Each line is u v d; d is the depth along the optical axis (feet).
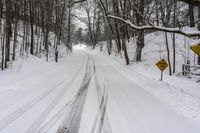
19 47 92.68
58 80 48.44
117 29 115.24
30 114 24.08
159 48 96.68
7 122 21.50
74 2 28.86
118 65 88.69
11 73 56.59
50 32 139.23
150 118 24.09
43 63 81.76
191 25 95.66
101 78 53.57
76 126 20.93
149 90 39.91
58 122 21.86
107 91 38.06
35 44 110.11
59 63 90.48
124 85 44.75
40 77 51.90
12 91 35.22
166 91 38.73
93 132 19.62
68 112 25.21
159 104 30.19
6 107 26.40
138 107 28.27
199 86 48.80
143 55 94.32
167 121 23.36
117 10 82.94
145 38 115.44
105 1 91.15
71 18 158.10
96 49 207.10
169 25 80.84
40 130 19.70
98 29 215.92
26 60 78.54
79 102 29.89
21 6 89.04
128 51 113.19
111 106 28.25
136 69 76.54
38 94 33.86
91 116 24.03
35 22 118.52
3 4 79.61
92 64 90.48
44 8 100.58
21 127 20.31
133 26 26.25
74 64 88.99
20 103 28.32
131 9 65.62
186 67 67.51
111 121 22.62
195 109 27.86
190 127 21.91
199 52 24.40
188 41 94.32
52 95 33.58
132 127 21.18
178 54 87.45
